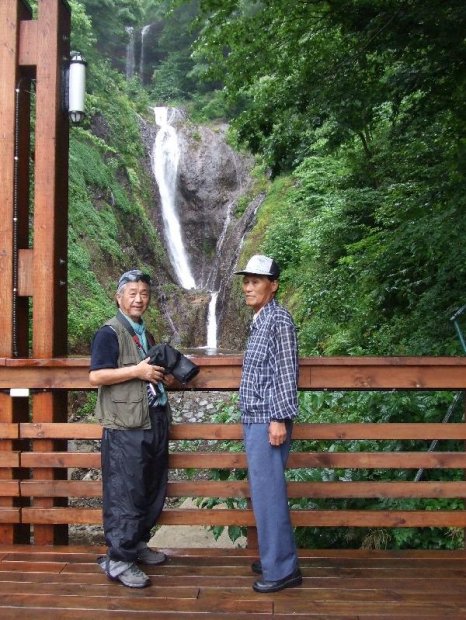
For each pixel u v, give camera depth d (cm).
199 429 320
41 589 276
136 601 265
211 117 2459
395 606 261
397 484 317
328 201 1125
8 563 303
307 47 504
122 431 278
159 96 2680
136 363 283
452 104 497
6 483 323
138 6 2230
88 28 1619
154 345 304
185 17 2683
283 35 508
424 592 274
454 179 499
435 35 437
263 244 1598
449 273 508
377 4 444
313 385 318
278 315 270
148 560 306
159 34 3097
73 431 324
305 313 1148
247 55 527
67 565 302
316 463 318
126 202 1783
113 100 2081
